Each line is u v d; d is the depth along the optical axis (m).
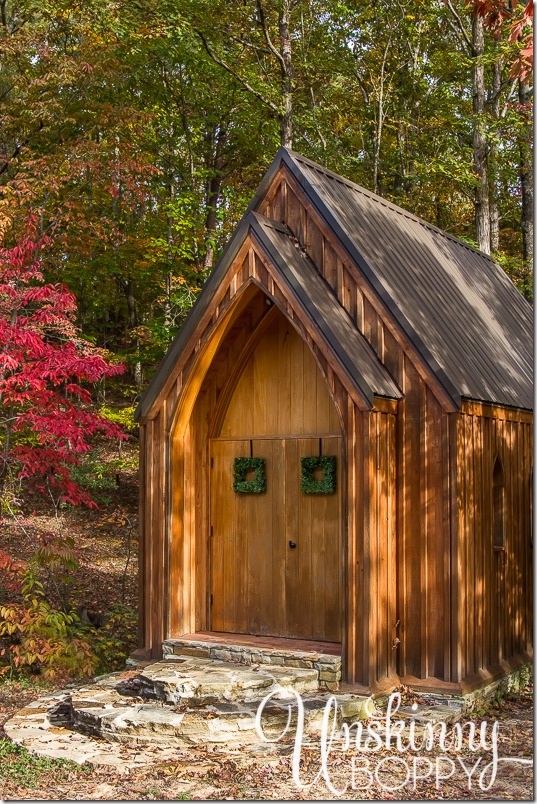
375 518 9.02
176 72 20.77
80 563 15.80
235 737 7.84
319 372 10.57
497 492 10.81
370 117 24.44
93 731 8.08
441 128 23.89
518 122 19.47
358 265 9.92
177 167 21.61
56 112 16.20
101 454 21.44
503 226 28.28
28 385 10.81
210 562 11.16
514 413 11.18
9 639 11.59
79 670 10.72
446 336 10.36
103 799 6.47
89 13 16.95
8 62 16.97
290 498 10.65
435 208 26.11
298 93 22.78
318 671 8.99
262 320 10.91
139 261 20.41
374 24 23.56
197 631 10.95
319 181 10.67
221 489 11.20
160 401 10.57
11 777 6.99
